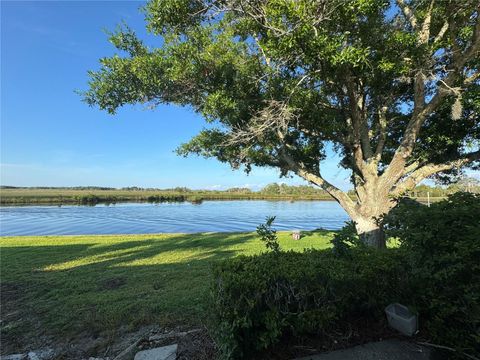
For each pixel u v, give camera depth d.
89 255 10.23
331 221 33.91
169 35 6.97
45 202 72.94
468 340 3.07
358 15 5.66
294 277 3.23
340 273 3.39
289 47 5.44
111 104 7.40
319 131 8.35
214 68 6.88
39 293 6.15
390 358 3.17
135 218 39.12
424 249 3.23
